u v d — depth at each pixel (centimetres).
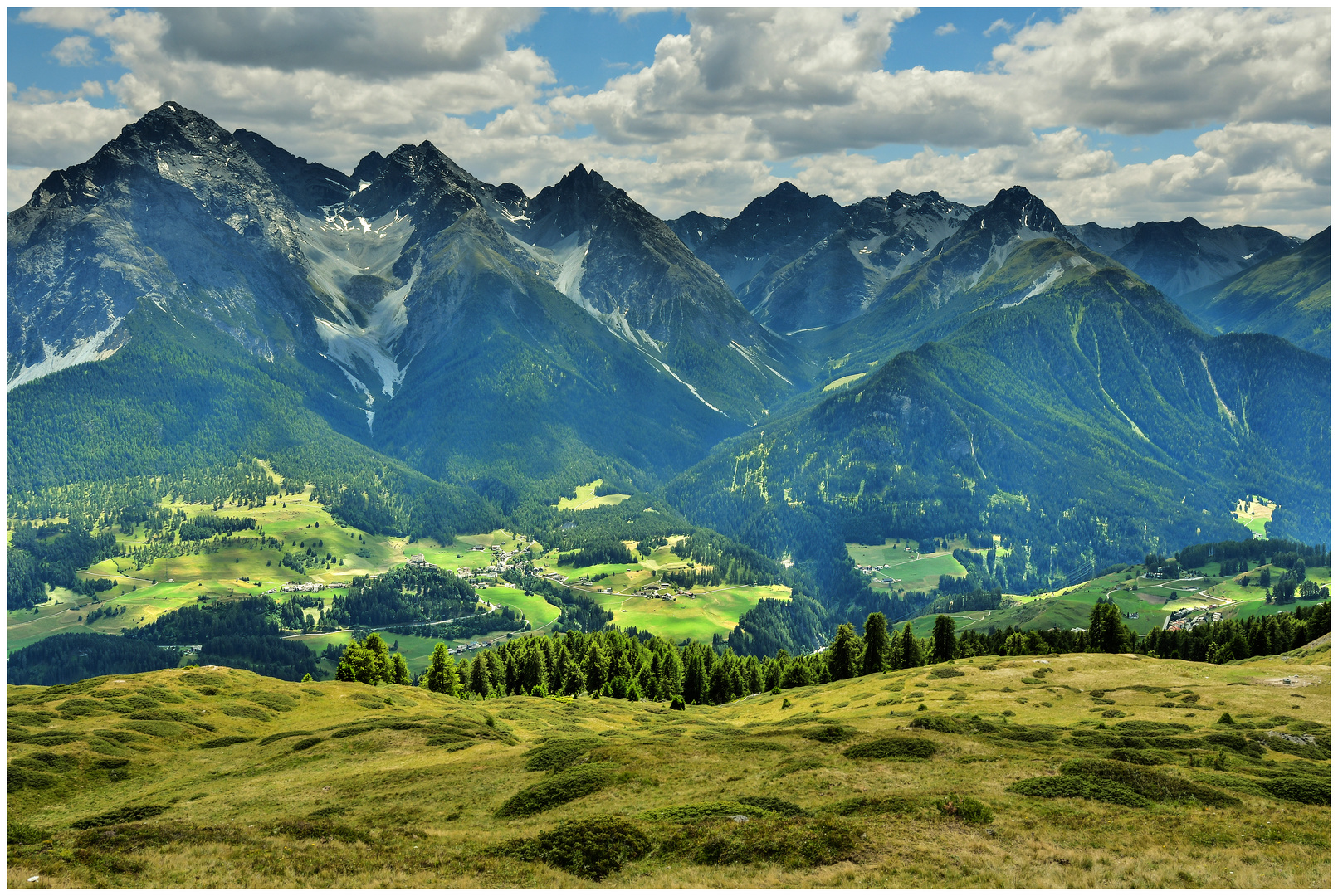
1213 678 10694
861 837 4541
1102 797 5172
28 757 7625
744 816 5009
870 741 7000
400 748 8194
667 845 4647
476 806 5947
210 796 6712
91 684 10900
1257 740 6981
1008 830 4625
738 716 13175
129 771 7862
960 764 6262
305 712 10706
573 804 5741
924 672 12812
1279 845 4369
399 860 4597
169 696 10406
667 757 7019
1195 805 5091
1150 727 7850
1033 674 11675
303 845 4834
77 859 4519
